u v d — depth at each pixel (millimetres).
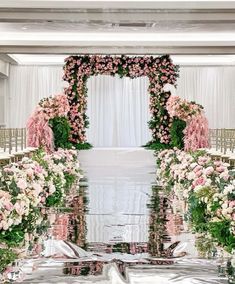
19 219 6281
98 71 16359
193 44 16672
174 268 5320
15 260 5629
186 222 7824
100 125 21844
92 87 21734
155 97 16500
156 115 16656
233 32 15766
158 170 14391
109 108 21828
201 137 15242
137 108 21812
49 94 21781
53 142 15062
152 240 6617
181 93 21984
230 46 16938
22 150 13461
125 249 6164
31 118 14938
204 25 14297
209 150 14398
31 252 5969
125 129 21859
